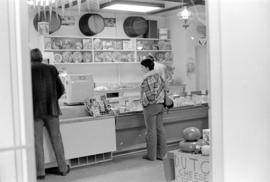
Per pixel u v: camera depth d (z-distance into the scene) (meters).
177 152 3.47
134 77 9.06
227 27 2.23
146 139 5.34
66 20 7.79
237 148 2.28
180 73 9.29
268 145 2.35
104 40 8.30
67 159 4.83
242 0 2.24
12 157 1.69
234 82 2.26
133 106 5.65
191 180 3.34
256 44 2.30
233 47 2.25
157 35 9.11
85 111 5.14
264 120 2.34
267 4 2.28
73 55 7.83
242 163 2.29
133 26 8.34
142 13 9.01
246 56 2.28
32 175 1.72
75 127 4.87
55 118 4.51
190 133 3.46
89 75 5.29
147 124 5.25
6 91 1.68
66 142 4.80
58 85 4.57
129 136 5.59
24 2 1.69
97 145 5.06
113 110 5.30
